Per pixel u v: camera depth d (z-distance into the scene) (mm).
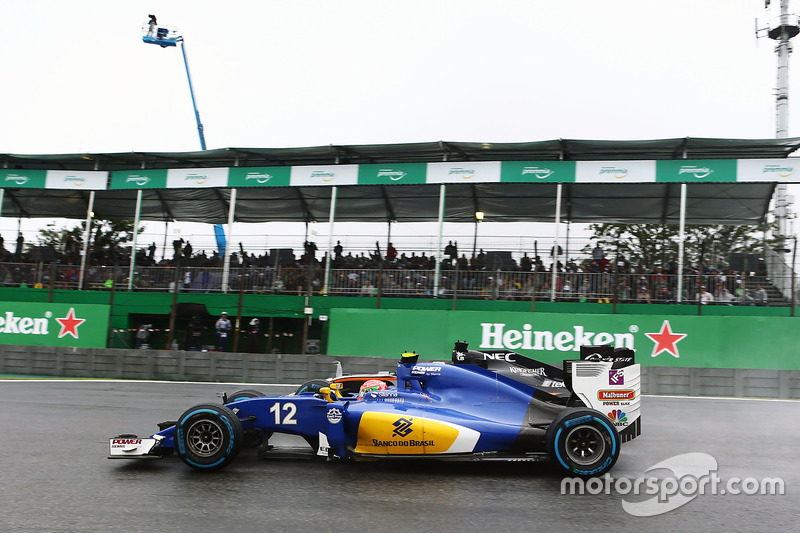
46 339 19156
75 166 23484
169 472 6426
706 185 19453
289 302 19344
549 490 5844
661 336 15828
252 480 6125
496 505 5410
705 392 13297
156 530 4848
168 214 26641
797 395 12906
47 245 24953
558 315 16453
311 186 20203
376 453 6367
